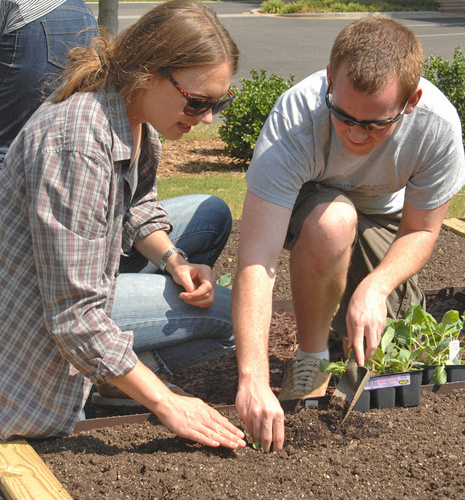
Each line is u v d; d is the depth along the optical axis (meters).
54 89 2.35
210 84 2.01
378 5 29.95
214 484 1.97
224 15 28.14
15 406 2.14
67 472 2.05
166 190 6.38
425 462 2.10
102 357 2.04
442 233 4.91
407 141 2.42
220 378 2.90
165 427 2.37
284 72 14.49
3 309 2.13
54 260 1.98
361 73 1.96
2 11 2.75
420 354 2.60
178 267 2.59
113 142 2.06
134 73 2.00
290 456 2.13
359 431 2.26
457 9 29.48
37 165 1.96
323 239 2.39
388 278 2.40
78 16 2.94
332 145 2.41
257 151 2.38
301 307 2.53
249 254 2.31
